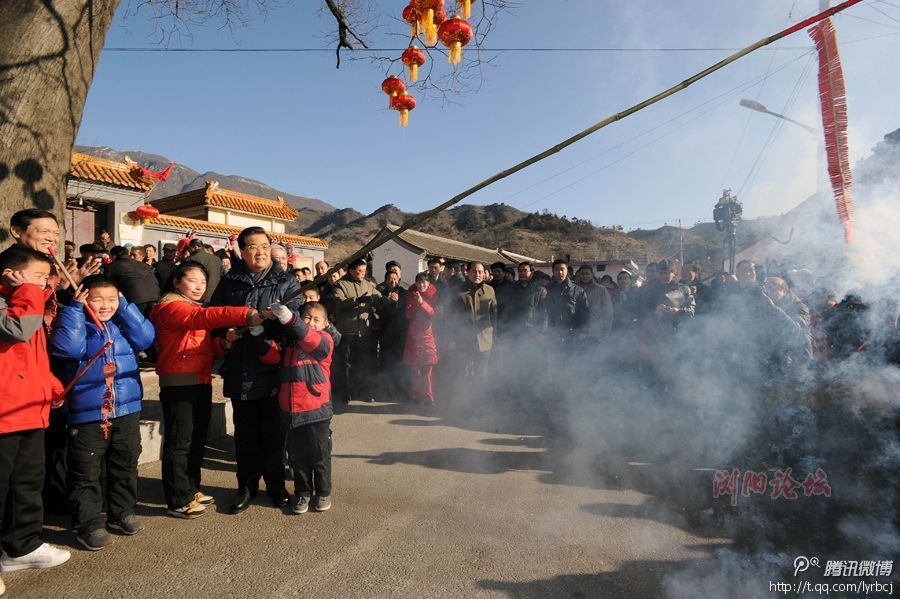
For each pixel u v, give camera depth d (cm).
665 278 597
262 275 357
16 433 261
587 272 690
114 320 312
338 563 279
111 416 300
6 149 349
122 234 1380
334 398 678
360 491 378
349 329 653
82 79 390
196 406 336
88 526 292
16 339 249
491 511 343
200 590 254
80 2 383
